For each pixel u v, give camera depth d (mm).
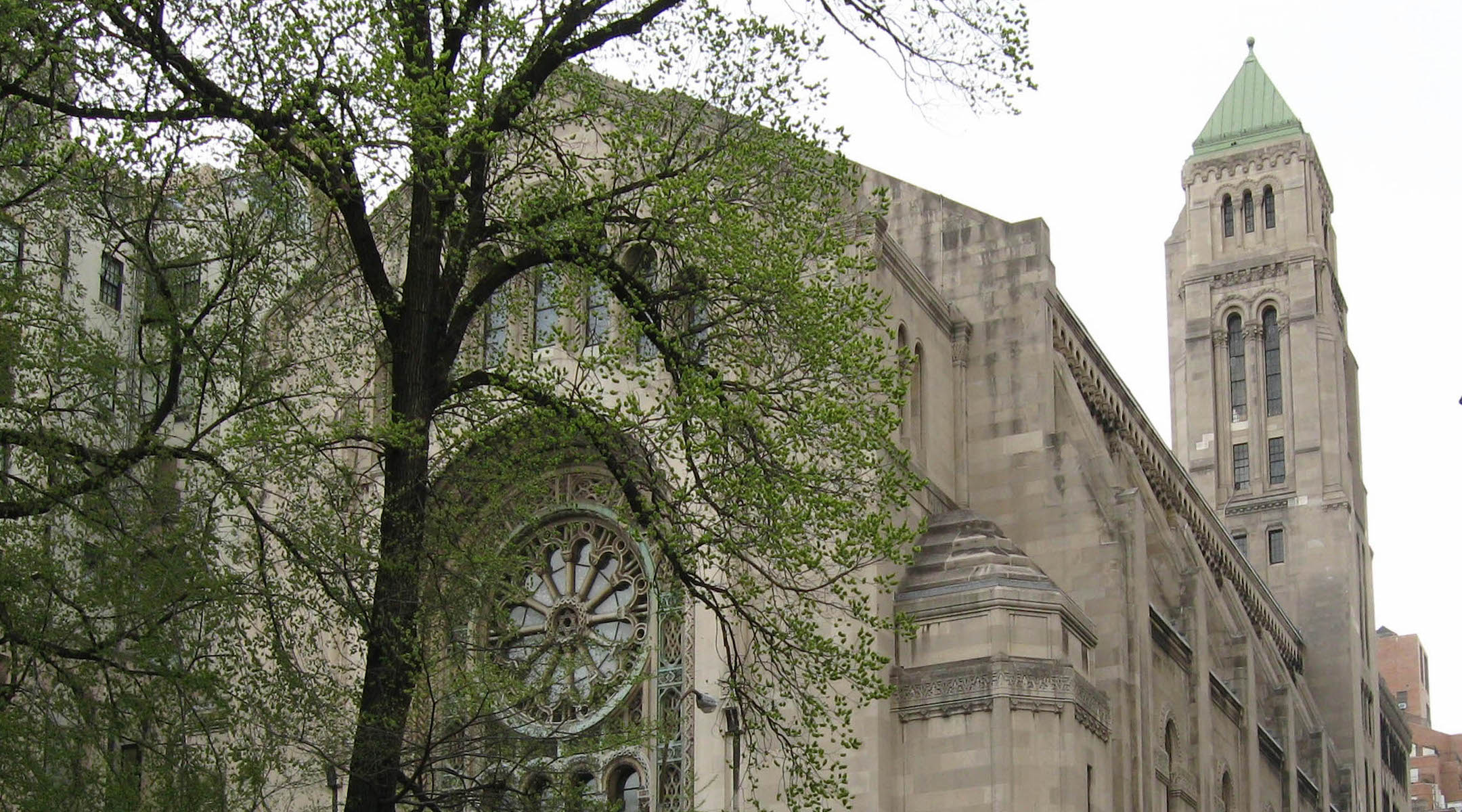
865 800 47906
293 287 34750
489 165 34594
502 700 37031
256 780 30672
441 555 33719
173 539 31047
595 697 45219
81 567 31719
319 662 34250
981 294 59688
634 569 52438
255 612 33844
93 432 32188
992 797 48031
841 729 48531
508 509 35062
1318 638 97250
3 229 32594
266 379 32844
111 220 32219
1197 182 109625
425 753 31047
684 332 34344
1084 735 50250
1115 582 55938
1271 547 100625
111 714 30438
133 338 36562
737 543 33781
